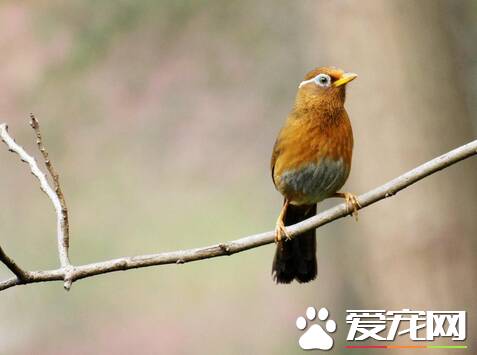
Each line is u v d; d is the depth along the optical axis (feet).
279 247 29.45
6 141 23.99
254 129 51.90
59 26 48.16
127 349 57.72
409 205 39.91
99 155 51.03
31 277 21.74
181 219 54.49
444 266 39.29
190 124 51.34
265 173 53.62
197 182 53.57
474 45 44.32
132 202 53.31
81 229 53.83
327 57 43.52
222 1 48.44
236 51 49.55
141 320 58.39
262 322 58.54
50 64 48.49
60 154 50.37
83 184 51.88
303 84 29.94
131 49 48.75
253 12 48.70
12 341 57.06
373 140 41.29
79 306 58.29
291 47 48.80
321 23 43.75
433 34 42.09
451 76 41.88
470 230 39.63
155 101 50.37
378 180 41.09
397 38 41.81
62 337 57.67
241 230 54.70
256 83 50.34
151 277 59.11
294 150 29.94
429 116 41.01
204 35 49.11
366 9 42.22
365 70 41.88
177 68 49.85
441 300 39.19
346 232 48.85
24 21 48.39
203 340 58.18
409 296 39.58
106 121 50.01
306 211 31.89
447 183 39.91
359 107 41.68
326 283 55.52
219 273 59.21
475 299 39.17
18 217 53.98
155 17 48.06
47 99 48.75
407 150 40.83
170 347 57.26
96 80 48.96
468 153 24.73
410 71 41.47
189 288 59.11
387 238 40.22
